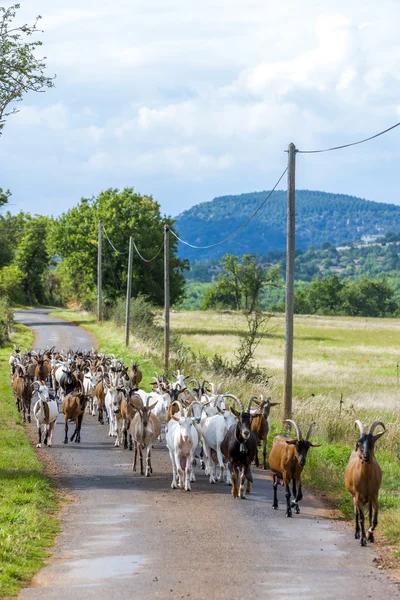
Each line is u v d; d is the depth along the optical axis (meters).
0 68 23.67
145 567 12.29
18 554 12.82
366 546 13.77
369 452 13.73
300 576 11.84
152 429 20.59
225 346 62.25
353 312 172.62
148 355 50.72
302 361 54.72
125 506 16.84
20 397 30.84
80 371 34.38
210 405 22.58
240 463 17.73
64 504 17.22
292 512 16.39
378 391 39.22
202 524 15.18
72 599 10.79
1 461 21.34
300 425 25.97
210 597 10.81
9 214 139.75
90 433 27.92
